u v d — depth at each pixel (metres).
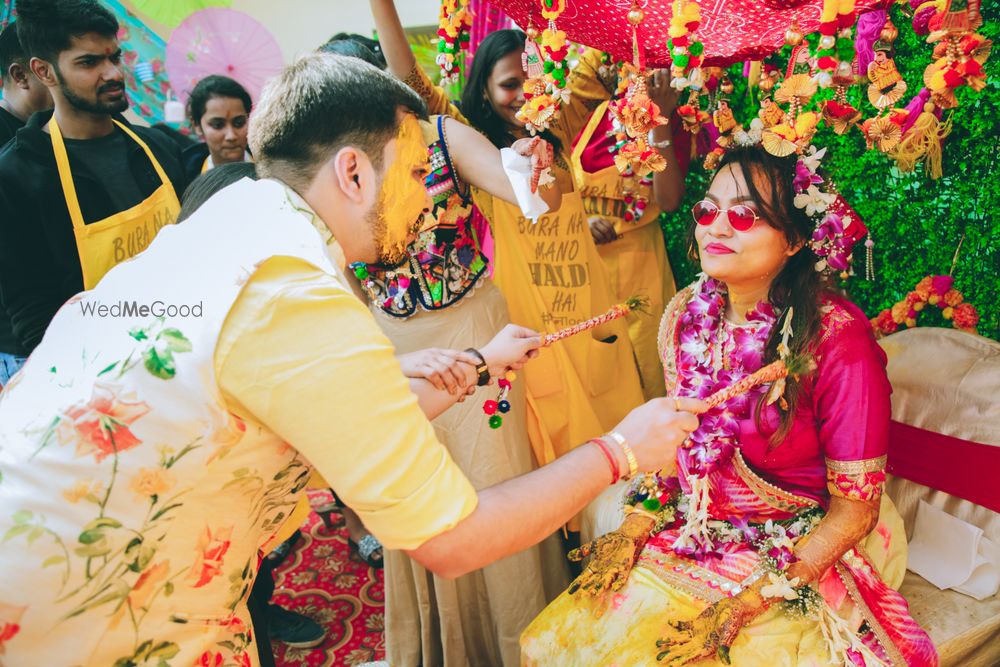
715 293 1.50
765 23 1.23
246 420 0.92
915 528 1.68
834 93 1.15
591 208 2.60
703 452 1.42
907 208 1.89
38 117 2.04
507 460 1.86
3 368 2.19
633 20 1.18
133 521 0.89
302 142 1.00
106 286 1.00
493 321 1.84
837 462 1.33
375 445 0.88
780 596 1.30
